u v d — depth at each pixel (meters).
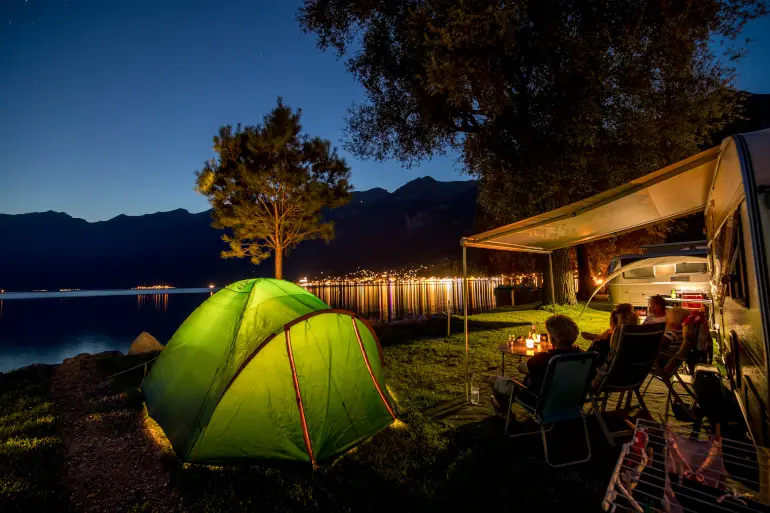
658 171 4.31
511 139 13.77
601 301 21.91
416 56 12.10
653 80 11.95
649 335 4.23
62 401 6.68
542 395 3.85
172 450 4.54
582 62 10.98
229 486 3.75
